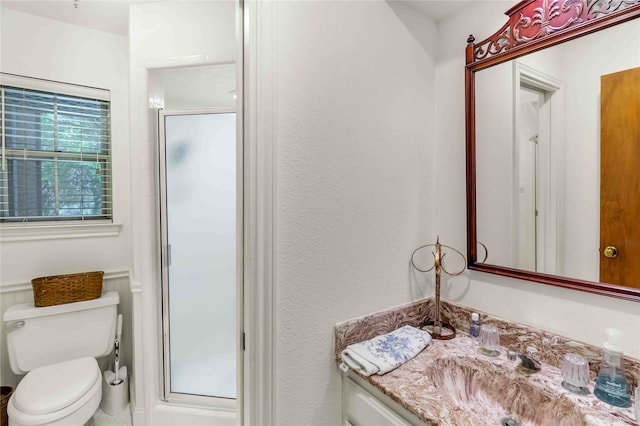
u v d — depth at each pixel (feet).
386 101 3.74
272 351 2.94
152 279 5.78
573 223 3.01
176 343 6.02
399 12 3.84
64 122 6.44
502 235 3.57
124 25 6.39
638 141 2.62
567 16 2.97
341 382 3.42
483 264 3.76
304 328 3.13
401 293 3.97
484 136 3.71
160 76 6.03
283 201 2.96
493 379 3.13
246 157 2.94
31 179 6.19
